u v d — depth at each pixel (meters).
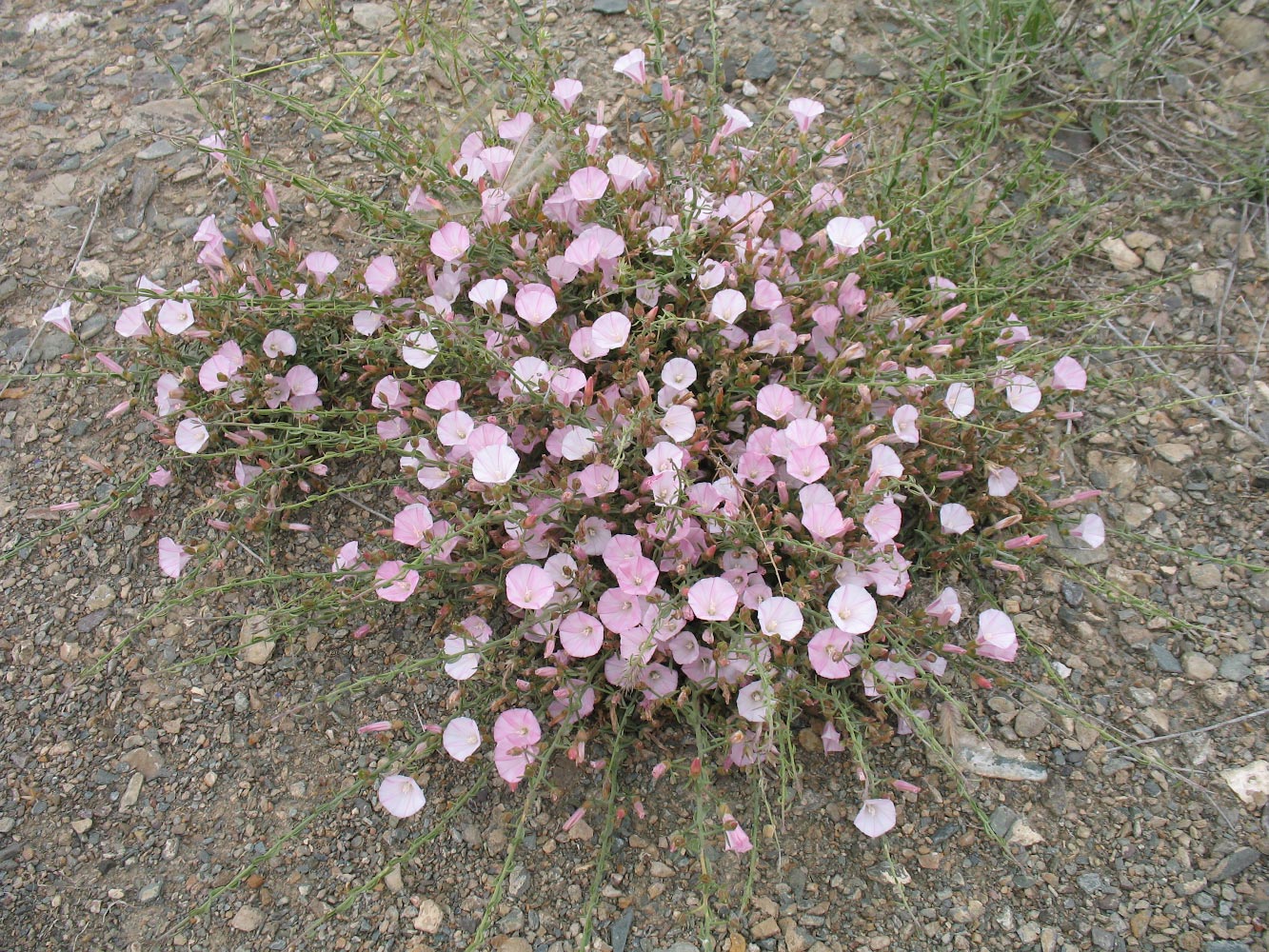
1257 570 0.53
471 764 0.52
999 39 0.72
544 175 0.58
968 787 0.50
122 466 0.61
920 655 0.50
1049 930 0.47
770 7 0.78
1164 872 0.48
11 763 0.53
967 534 0.55
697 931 0.47
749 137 0.70
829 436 0.49
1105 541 0.57
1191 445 0.60
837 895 0.48
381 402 0.55
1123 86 0.72
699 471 0.52
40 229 0.70
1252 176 0.66
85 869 0.50
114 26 0.81
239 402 0.58
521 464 0.56
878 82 0.74
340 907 0.42
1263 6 0.74
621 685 0.49
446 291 0.58
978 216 0.65
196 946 0.48
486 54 0.72
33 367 0.64
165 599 0.51
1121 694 0.52
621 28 0.77
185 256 0.68
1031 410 0.55
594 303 0.55
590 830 0.50
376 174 0.70
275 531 0.59
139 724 0.53
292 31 0.79
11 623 0.56
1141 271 0.66
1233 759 0.50
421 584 0.52
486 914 0.41
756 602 0.50
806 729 0.51
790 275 0.56
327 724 0.53
